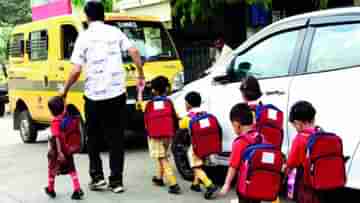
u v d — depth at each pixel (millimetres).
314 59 8758
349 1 13812
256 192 7430
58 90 12508
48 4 18359
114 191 9773
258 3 12969
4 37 30875
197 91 9898
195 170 9445
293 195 7609
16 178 10742
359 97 8297
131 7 17031
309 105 7570
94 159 9875
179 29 16422
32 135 13789
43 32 12977
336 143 7480
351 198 9094
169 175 9664
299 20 9008
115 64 9656
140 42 12516
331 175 7457
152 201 9375
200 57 16688
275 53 9156
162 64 12391
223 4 13547
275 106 8797
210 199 9383
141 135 13984
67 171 9539
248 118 7590
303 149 7508
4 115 21516
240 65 9516
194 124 9219
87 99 9734
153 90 9672
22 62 13672
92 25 9664
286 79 8914
